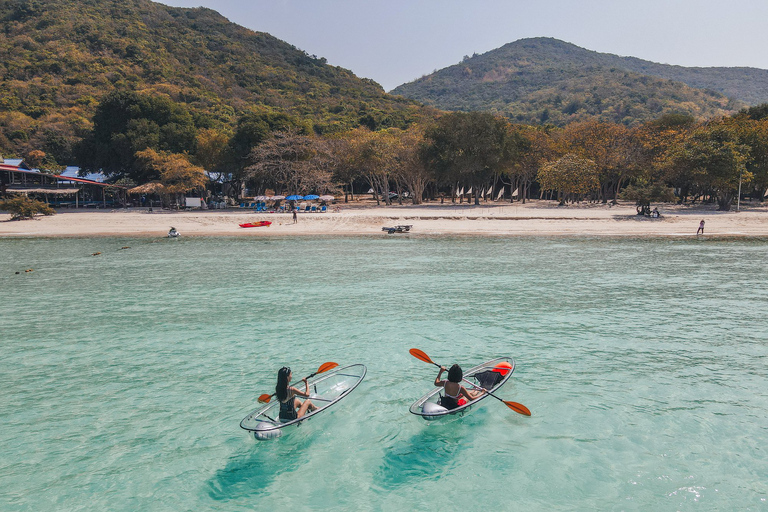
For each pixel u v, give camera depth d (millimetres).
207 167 76000
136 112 75438
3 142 93875
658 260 31406
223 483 8031
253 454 8914
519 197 93250
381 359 13664
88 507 7383
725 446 8867
